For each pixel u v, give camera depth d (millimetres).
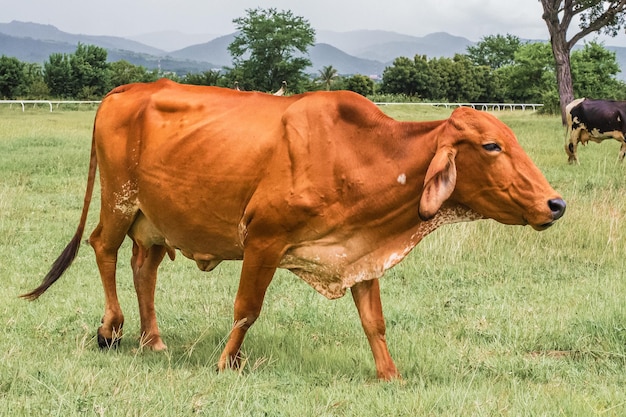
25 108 42969
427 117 41312
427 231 5379
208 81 75875
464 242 10062
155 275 6430
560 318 7066
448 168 4941
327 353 6129
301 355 6074
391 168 5191
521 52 62031
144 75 72062
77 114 38344
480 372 5781
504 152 5008
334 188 5238
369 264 5371
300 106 5379
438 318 7367
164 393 4773
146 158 5887
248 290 5457
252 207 5359
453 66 80500
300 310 7434
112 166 6113
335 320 7180
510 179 5008
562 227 10648
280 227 5309
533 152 21297
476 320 7207
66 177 16172
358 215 5258
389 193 5199
